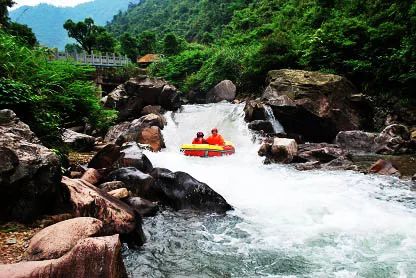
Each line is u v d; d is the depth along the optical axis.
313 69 19.53
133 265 5.14
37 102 8.25
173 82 33.75
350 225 6.59
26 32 21.48
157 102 19.95
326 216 7.04
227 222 6.88
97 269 3.70
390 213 7.11
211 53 33.88
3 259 4.35
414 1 17.31
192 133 17.19
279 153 12.18
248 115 16.92
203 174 10.03
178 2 111.06
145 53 54.22
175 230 6.49
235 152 13.92
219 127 17.36
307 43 20.44
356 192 8.40
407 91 15.97
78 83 11.80
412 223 6.63
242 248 5.78
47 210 5.75
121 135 15.21
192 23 79.38
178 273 4.97
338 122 15.73
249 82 23.61
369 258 5.38
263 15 38.88
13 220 5.36
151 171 8.46
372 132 15.68
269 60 21.22
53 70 10.49
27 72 9.12
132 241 5.77
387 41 16.97
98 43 43.69
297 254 5.55
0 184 5.09
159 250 5.68
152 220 6.90
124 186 7.60
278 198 8.12
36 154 5.57
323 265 5.20
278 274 4.96
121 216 5.70
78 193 5.80
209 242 6.00
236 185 9.11
